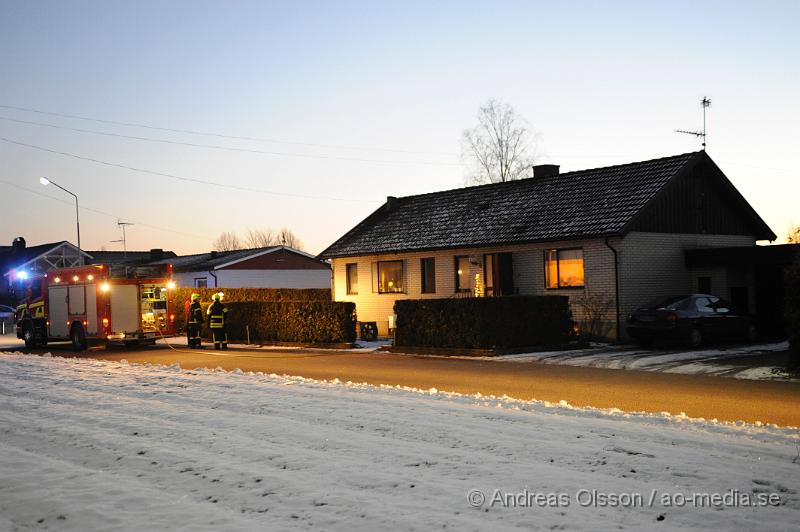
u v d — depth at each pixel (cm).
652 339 2381
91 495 737
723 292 2702
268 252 5331
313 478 763
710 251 2681
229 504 700
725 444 881
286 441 937
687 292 2777
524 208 3089
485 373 1831
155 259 6538
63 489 762
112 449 927
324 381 1595
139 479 798
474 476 759
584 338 2608
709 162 2836
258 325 3073
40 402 1345
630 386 1554
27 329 3197
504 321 2312
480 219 3200
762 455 830
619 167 3008
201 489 748
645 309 2381
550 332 2419
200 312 2927
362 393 1350
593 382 1627
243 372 1858
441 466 798
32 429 1084
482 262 3034
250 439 952
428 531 606
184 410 1185
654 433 943
